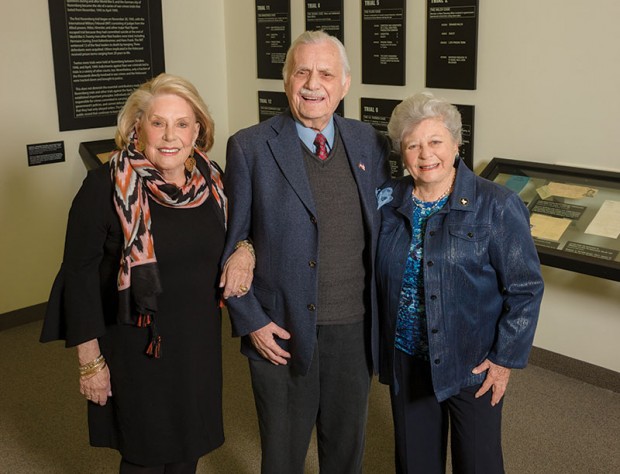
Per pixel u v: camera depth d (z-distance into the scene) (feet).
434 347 6.42
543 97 11.34
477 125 12.32
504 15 11.55
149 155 6.19
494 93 11.96
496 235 6.29
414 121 6.30
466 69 12.16
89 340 6.20
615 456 9.54
